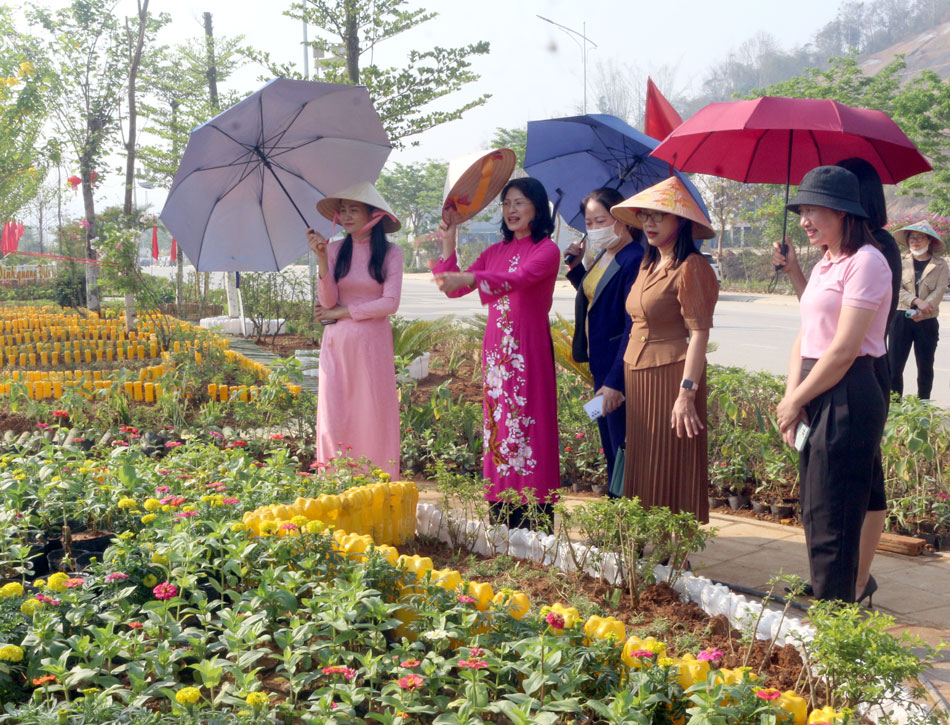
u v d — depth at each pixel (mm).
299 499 4012
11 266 33156
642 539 3791
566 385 7262
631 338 4289
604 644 2789
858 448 3361
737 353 13688
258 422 7645
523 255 4715
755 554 4723
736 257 35969
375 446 5113
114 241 13516
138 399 8898
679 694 2562
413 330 10828
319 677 2812
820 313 3469
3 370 11438
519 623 2939
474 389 9836
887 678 2578
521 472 4699
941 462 6188
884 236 3680
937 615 3883
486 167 4812
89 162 16109
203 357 10430
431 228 73812
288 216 5688
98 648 2746
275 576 3164
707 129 3891
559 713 2750
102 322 15750
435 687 2678
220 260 5746
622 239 4703
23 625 2914
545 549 4121
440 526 4555
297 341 15047
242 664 2660
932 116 29938
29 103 14320
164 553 3232
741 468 6035
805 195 3404
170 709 2693
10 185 16516
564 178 5805
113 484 4449
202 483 4535
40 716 2330
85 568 3543
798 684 2984
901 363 8680
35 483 4500
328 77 12945
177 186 5297
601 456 6465
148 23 15797
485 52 12875
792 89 33031
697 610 3627
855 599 3574
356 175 5613
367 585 3174
